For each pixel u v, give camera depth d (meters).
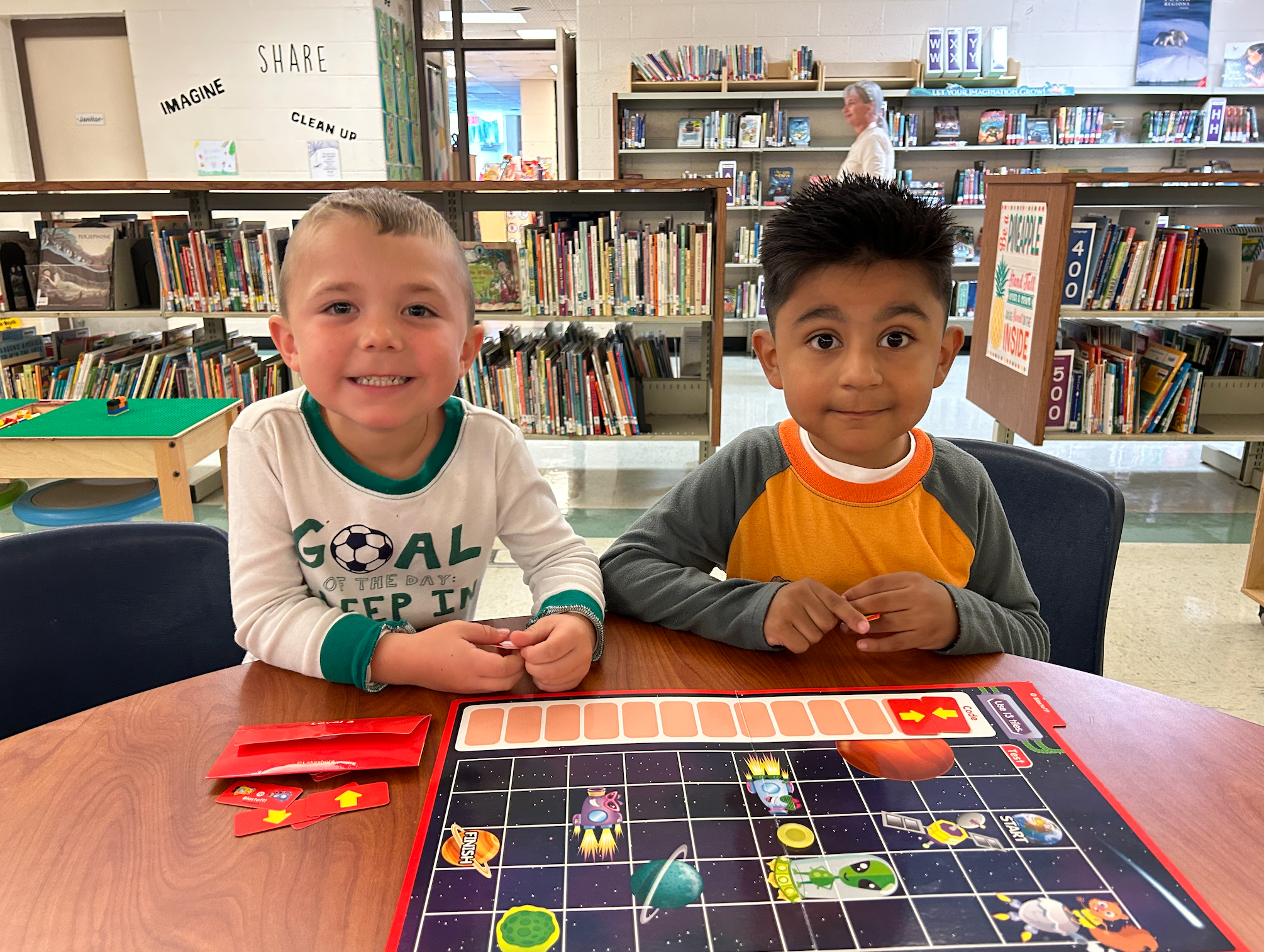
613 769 0.60
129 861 0.52
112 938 0.46
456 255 0.79
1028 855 0.52
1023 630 0.87
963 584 0.96
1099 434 3.09
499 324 5.29
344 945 0.46
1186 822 0.55
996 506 0.99
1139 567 2.69
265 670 0.76
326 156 6.11
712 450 3.19
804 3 5.86
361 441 0.89
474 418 0.96
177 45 5.94
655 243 3.04
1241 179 2.61
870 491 0.95
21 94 6.24
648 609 0.85
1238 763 0.61
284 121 6.06
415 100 7.10
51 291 3.25
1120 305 3.06
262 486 0.88
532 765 0.61
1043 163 6.13
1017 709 0.68
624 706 0.69
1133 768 0.60
